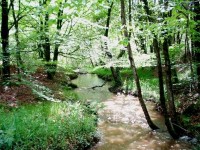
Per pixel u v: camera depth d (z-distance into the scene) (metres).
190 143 10.99
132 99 19.97
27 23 16.70
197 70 13.62
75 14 6.76
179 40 22.30
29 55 12.84
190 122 12.23
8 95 13.66
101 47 17.73
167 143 11.38
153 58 19.84
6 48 11.28
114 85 24.33
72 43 13.27
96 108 16.75
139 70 27.86
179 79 18.52
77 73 35.53
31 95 14.68
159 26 9.32
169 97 11.72
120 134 12.60
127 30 11.48
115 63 19.91
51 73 21.77
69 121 11.14
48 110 12.26
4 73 14.16
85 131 11.23
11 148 8.11
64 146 9.47
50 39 12.59
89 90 23.78
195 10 11.23
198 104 13.23
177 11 8.67
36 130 9.37
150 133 12.66
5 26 13.93
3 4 13.93
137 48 22.06
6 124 8.95
